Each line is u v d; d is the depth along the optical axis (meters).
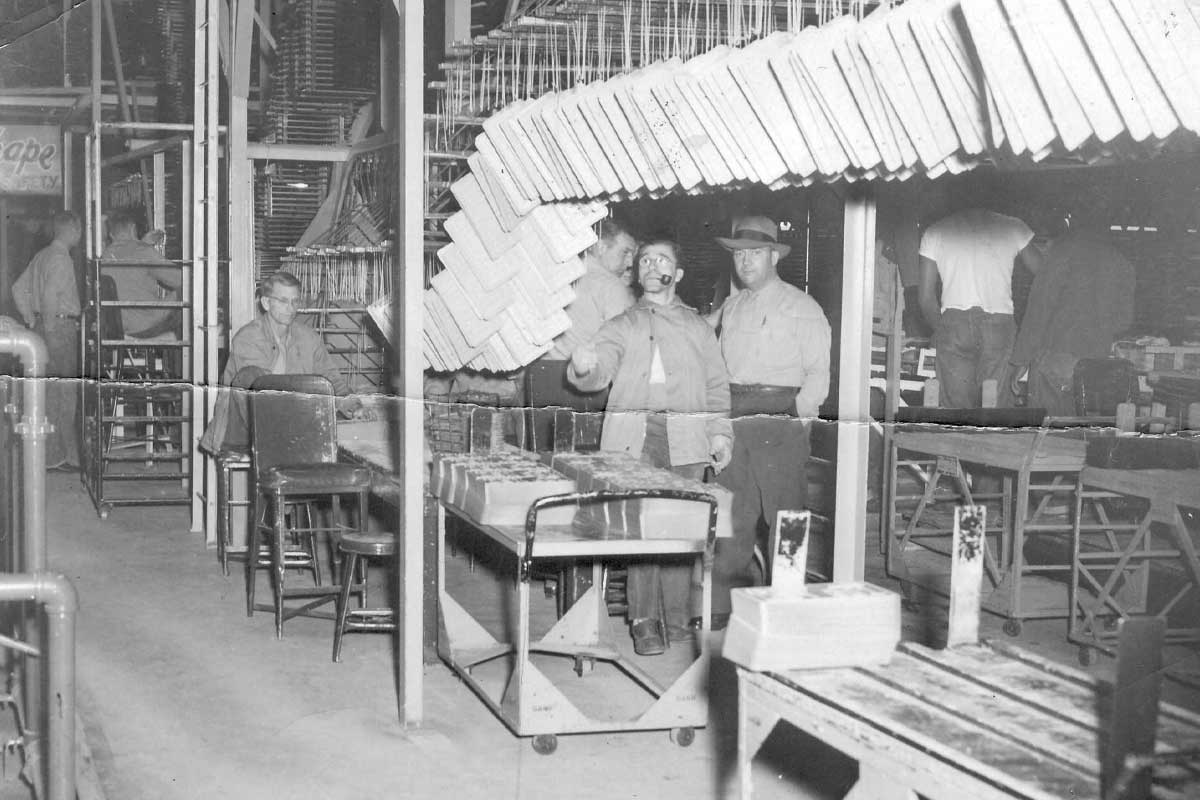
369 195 9.93
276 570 5.57
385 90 9.38
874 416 6.40
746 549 5.60
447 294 6.23
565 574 5.54
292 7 11.04
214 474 7.39
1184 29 2.47
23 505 3.70
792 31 3.97
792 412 5.61
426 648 5.11
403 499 4.34
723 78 3.88
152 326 9.46
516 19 5.50
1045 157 2.96
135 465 10.31
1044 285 6.36
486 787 3.91
